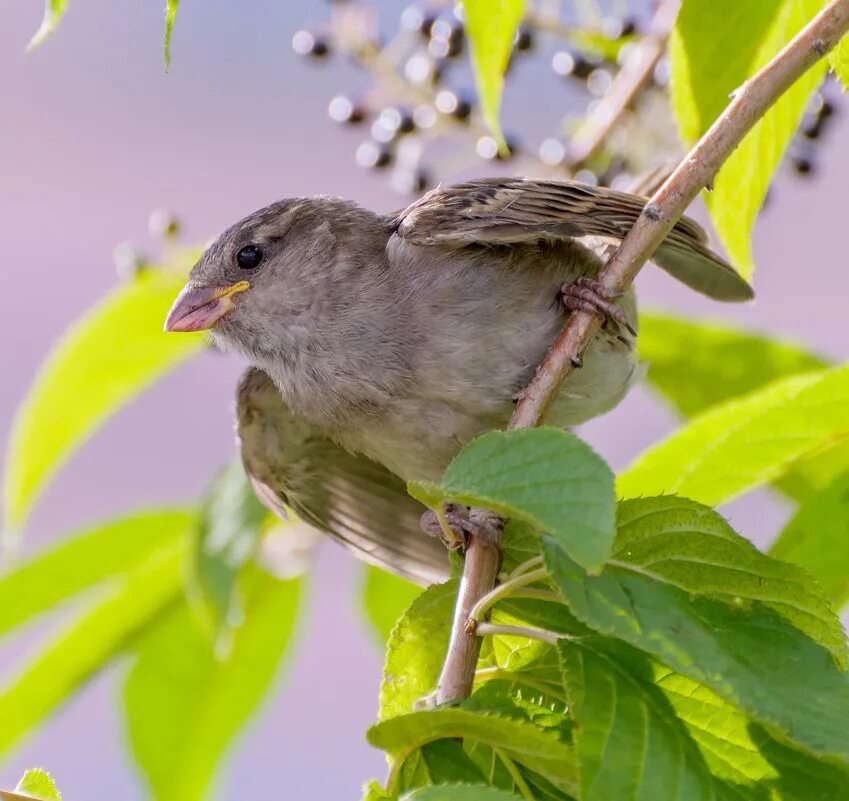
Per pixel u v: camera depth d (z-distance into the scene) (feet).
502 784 19.13
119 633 31.01
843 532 25.62
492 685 20.39
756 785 17.80
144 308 30.71
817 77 23.81
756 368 31.14
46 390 30.37
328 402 29.99
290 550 32.63
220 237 30.86
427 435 29.25
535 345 28.17
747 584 19.03
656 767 17.16
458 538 22.40
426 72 30.81
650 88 29.68
